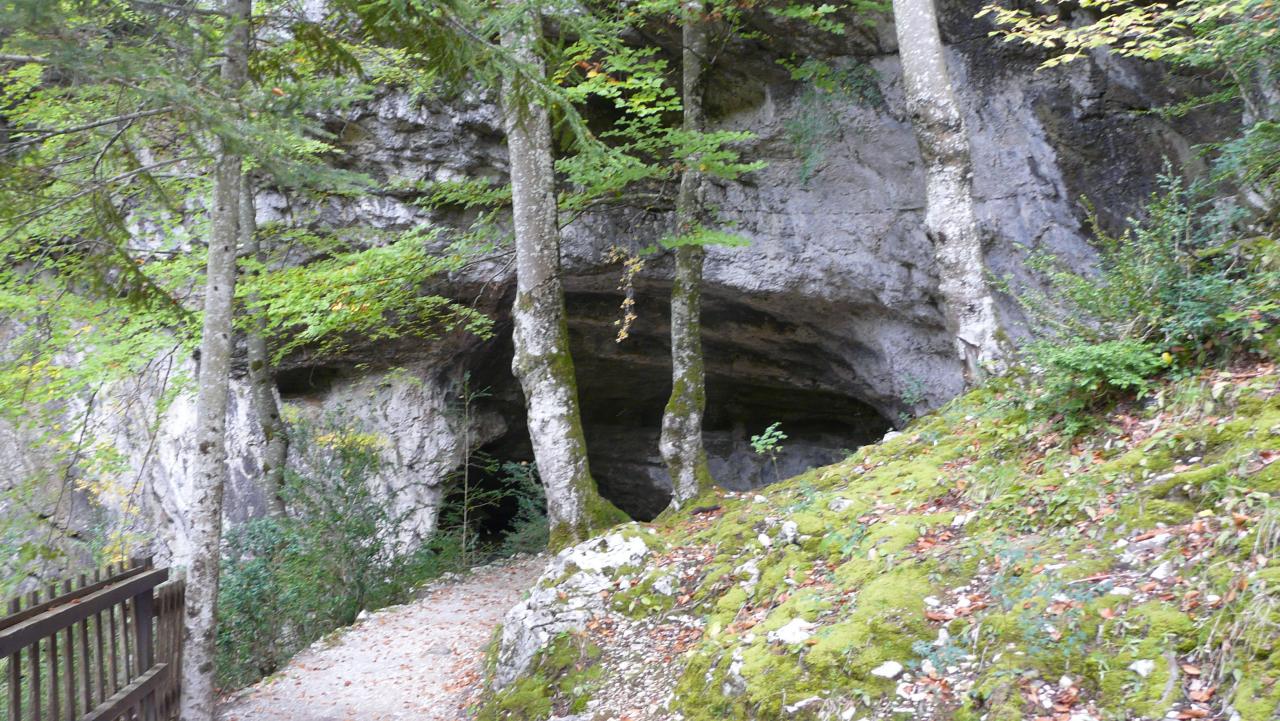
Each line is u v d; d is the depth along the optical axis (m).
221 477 7.14
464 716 7.29
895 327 12.97
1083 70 10.59
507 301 14.43
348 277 9.99
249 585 10.24
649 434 19.41
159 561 13.78
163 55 5.86
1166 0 9.84
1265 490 4.33
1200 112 10.07
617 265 13.09
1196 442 5.02
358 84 10.13
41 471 11.62
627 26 10.45
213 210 7.16
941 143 7.99
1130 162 10.46
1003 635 4.24
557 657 6.72
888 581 5.02
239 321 11.09
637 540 7.61
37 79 9.20
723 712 4.85
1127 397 5.93
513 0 7.95
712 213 12.69
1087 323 6.72
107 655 6.46
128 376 13.27
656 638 6.45
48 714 4.61
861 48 11.51
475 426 16.36
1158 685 3.68
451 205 12.93
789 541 6.36
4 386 9.45
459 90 7.11
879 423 17.11
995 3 10.73
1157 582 4.20
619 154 7.12
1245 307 5.62
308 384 15.07
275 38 7.33
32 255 9.94
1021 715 3.82
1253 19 7.02
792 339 14.73
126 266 6.64
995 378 7.40
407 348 14.80
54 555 10.45
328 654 9.77
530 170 9.42
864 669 4.43
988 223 11.17
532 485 16.34
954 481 6.18
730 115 12.47
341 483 13.30
